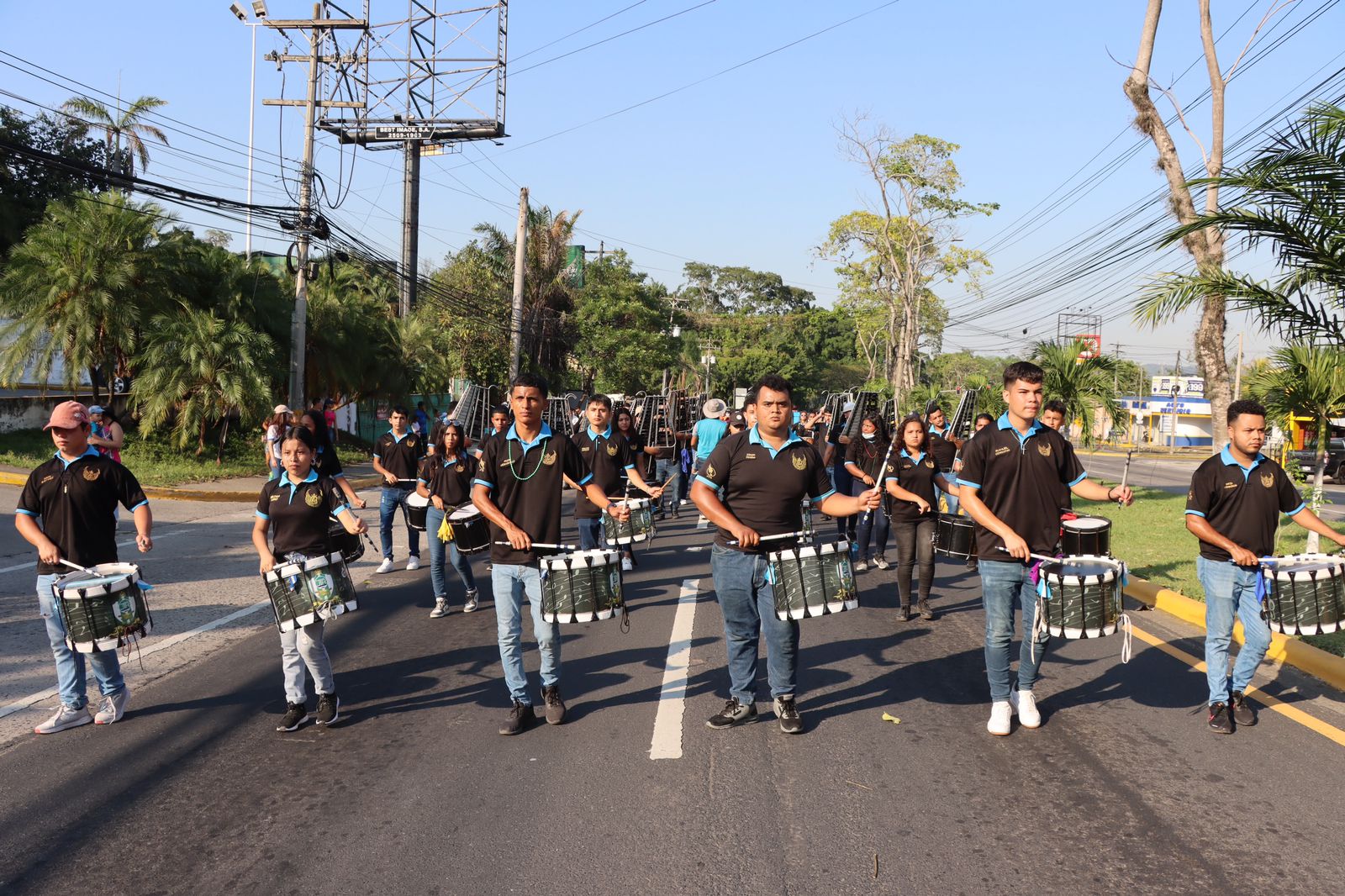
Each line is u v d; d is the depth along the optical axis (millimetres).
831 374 89062
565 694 6312
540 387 5527
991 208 45562
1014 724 5633
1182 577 10109
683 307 75562
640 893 3727
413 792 4738
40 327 20703
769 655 5477
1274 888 3697
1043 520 5387
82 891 3822
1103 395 20797
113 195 21062
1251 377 13531
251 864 4023
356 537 6344
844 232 47250
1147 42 15141
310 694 6375
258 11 21297
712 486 5348
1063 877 3805
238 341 21625
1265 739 5375
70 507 5672
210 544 13039
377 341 30516
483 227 45750
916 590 10055
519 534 5383
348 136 36219
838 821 4328
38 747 5430
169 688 6590
